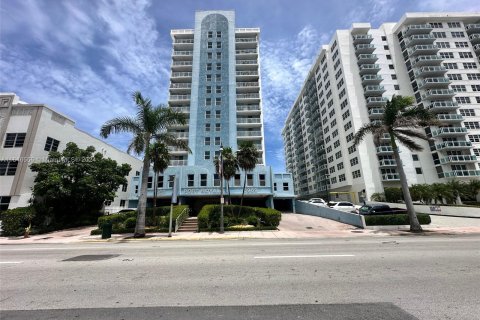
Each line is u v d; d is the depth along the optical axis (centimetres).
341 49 5388
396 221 2067
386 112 2011
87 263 853
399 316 401
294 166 9912
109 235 1802
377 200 4178
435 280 590
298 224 2450
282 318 401
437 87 4891
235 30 5338
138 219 1828
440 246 1102
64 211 2522
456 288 531
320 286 563
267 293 523
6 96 2688
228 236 1747
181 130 4600
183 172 3397
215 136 4347
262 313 422
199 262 838
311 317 403
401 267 721
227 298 497
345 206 3394
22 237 1941
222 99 4566
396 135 2017
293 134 9994
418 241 1298
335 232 1906
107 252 1100
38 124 2606
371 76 5053
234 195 3312
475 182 3534
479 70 4959
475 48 5172
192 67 4841
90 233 2050
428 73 4888
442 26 5206
